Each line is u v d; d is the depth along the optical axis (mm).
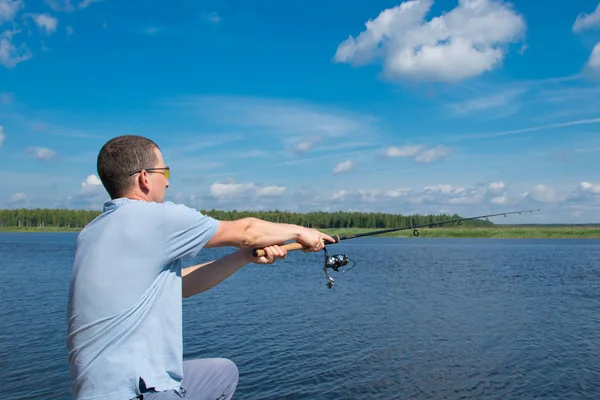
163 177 2832
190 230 2600
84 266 2479
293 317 15984
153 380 2439
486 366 10797
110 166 2709
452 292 22109
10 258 41125
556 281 26875
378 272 31984
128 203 2596
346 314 16562
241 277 28719
